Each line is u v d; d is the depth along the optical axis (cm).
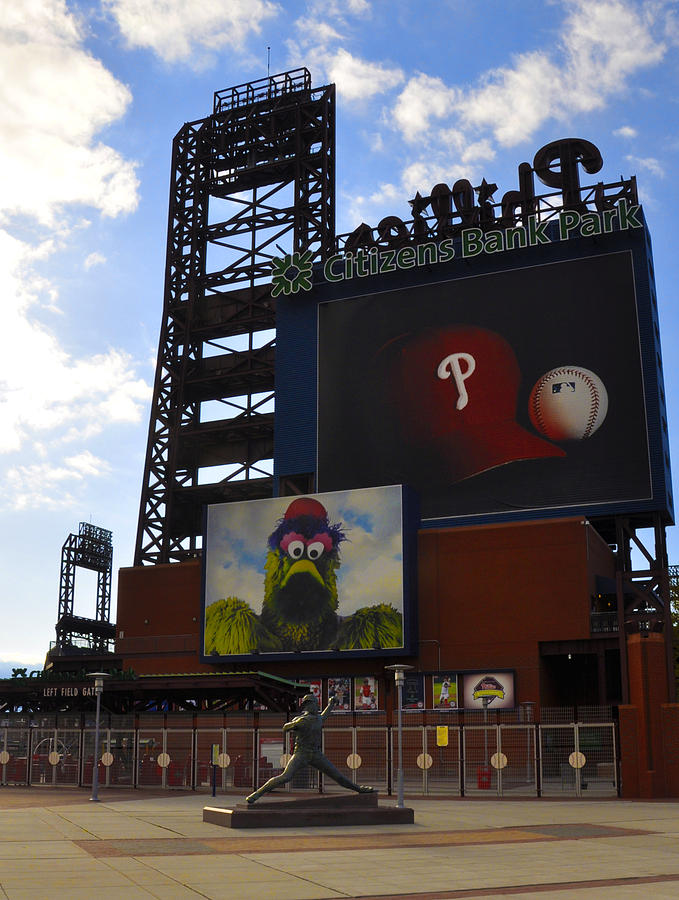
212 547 8194
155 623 8675
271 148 11281
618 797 4378
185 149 11550
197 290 11000
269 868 2048
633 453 7881
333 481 8744
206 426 10494
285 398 9169
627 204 8488
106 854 2238
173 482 10269
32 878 1858
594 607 7281
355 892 1775
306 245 10594
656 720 4428
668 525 8156
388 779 4428
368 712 6306
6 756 4981
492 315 8631
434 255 8894
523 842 2603
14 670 5869
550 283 8519
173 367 10756
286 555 7938
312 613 7744
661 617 7344
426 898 1731
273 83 11500
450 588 7581
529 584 7350
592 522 8088
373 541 7706
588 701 7912
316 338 9225
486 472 8256
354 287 9231
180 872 1973
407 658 7556
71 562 12975
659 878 2012
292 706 5728
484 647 7356
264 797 3341
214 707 6053
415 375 8738
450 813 3484
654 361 8044
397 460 8581
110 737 5003
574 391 8169
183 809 3503
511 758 5762
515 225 9075
